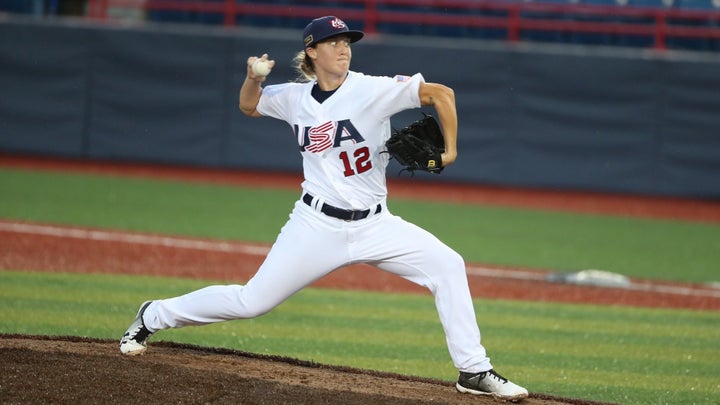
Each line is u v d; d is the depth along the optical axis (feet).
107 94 217.15
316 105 62.64
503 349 90.84
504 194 215.72
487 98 212.43
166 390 60.95
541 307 112.78
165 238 145.28
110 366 64.95
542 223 182.29
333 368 72.84
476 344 65.10
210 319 66.95
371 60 211.41
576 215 192.95
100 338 80.69
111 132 217.56
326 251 63.93
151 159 217.97
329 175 62.90
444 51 210.79
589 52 209.77
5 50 216.13
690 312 113.09
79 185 195.21
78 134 217.77
